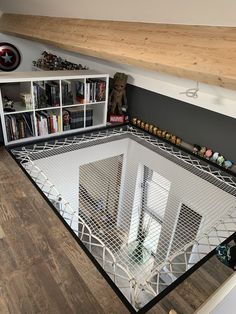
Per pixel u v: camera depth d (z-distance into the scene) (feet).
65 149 10.53
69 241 6.34
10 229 6.54
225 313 3.69
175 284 5.78
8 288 5.18
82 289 5.27
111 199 12.84
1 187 7.97
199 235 8.64
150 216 12.08
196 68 5.70
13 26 13.61
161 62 6.41
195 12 5.17
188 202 10.13
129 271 6.32
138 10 6.26
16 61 16.31
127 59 7.37
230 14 4.66
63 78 9.66
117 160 12.76
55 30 10.11
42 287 5.24
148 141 11.19
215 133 9.09
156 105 10.96
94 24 8.29
